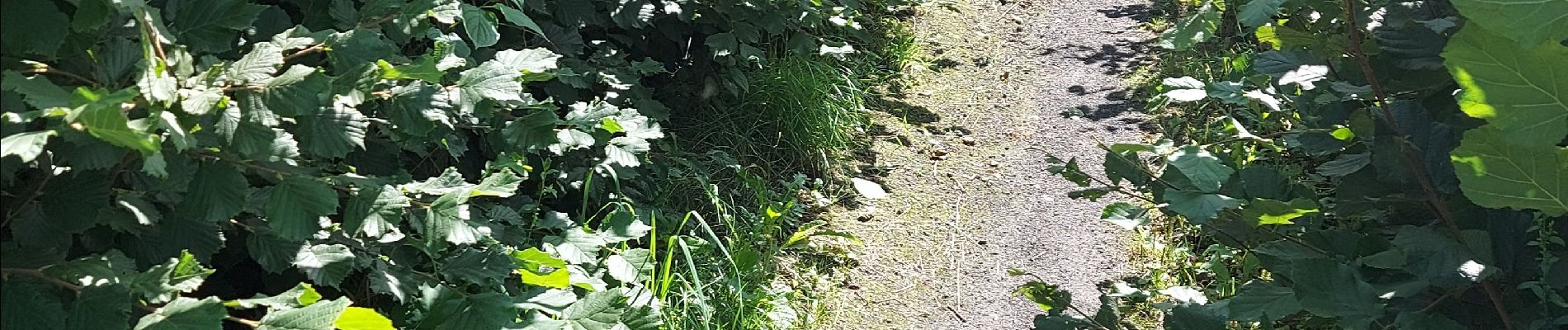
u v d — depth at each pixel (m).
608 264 3.27
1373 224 2.54
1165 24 7.46
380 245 2.58
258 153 1.69
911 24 7.55
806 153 5.35
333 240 2.35
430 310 2.42
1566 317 1.87
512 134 2.93
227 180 1.73
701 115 5.40
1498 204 1.65
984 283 4.42
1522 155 1.58
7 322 1.55
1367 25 2.67
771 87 5.50
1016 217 4.99
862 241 4.72
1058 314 2.91
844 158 5.47
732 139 5.32
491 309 2.42
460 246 2.69
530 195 3.86
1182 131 5.83
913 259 4.60
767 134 5.45
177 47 1.68
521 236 2.95
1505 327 2.08
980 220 4.97
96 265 1.62
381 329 1.70
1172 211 2.40
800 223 4.83
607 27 4.54
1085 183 2.86
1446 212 2.11
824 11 6.09
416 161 3.34
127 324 1.56
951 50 7.20
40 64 1.66
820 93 5.59
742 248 4.25
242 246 2.33
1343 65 2.58
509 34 3.84
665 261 3.58
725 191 4.91
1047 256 4.62
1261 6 2.27
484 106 2.30
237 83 1.71
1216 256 4.22
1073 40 7.37
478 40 2.81
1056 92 6.52
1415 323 1.97
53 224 1.68
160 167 1.40
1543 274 1.93
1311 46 2.62
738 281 3.91
